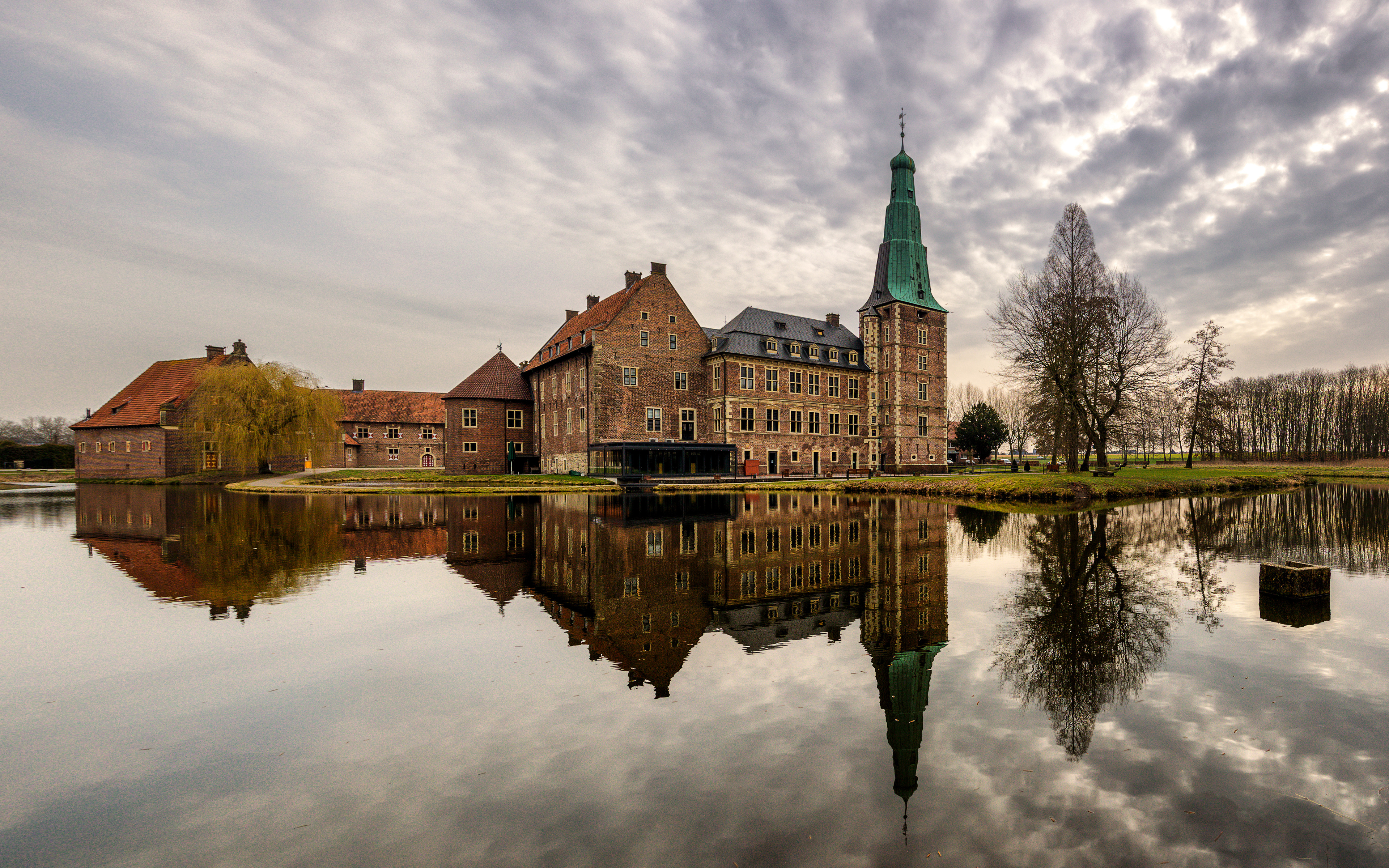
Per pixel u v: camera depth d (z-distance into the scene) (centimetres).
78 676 756
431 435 7344
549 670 779
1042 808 475
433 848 433
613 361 4944
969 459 9569
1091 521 2336
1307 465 7906
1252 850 421
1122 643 874
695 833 446
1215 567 1433
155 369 6531
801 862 412
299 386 5162
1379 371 8944
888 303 6022
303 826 461
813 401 5838
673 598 1147
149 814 477
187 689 717
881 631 938
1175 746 572
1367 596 1141
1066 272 4291
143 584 1252
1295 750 562
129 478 5650
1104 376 4156
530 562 1505
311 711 658
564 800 492
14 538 1934
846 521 2353
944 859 414
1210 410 5459
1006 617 1012
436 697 694
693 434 5356
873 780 520
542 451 5984
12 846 435
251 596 1162
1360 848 420
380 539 1900
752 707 668
